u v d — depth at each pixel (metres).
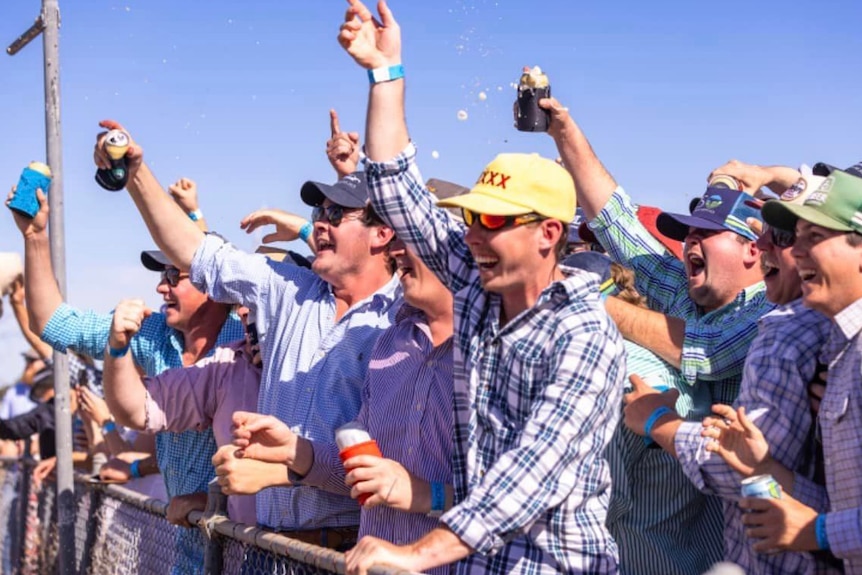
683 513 3.32
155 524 4.63
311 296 3.95
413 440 3.19
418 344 3.30
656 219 3.82
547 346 2.70
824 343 2.80
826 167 3.44
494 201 2.77
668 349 3.36
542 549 2.68
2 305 6.81
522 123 3.77
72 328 4.88
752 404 2.85
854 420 2.61
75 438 6.80
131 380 4.19
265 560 3.45
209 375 4.36
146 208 4.14
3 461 7.78
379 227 3.82
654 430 2.98
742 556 2.91
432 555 2.51
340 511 3.62
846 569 2.60
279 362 3.90
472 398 2.80
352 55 3.13
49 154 5.65
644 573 3.25
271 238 5.27
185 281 4.75
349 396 3.67
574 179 3.88
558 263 2.92
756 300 3.51
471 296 2.92
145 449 5.53
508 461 2.54
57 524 6.15
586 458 2.64
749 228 3.53
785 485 2.72
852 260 2.62
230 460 3.32
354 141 5.21
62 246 5.66
